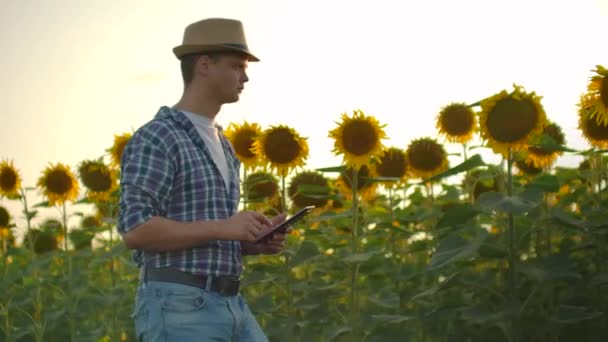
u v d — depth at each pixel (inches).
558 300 294.7
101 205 399.5
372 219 329.7
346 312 326.0
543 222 279.3
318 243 349.1
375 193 390.0
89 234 388.2
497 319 241.1
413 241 337.4
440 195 364.2
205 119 177.2
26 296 394.6
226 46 173.2
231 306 169.0
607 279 254.5
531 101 240.1
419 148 358.3
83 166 391.2
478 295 289.0
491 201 230.5
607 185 305.6
